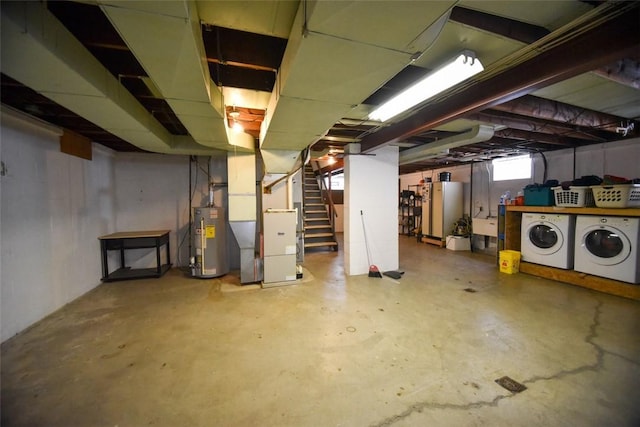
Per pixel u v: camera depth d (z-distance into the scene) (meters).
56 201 3.02
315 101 1.86
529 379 1.78
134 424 1.44
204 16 1.36
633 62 2.00
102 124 2.45
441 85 1.94
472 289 3.57
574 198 3.64
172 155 4.75
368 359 2.02
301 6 1.18
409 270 4.52
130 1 0.98
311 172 7.94
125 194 4.51
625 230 3.18
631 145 3.91
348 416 1.50
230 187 3.80
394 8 1.01
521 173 5.45
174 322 2.65
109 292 3.52
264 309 2.96
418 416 1.49
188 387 1.73
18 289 2.46
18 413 1.50
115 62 1.91
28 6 1.17
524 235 4.31
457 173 6.96
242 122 3.36
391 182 4.40
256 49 1.83
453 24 1.42
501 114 3.11
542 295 3.30
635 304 2.97
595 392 1.65
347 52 1.29
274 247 3.71
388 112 2.51
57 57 1.35
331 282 3.91
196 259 4.12
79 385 1.74
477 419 1.46
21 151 2.56
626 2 1.26
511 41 1.60
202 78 1.56
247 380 1.80
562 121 2.91
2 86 2.12
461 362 1.97
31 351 2.14
